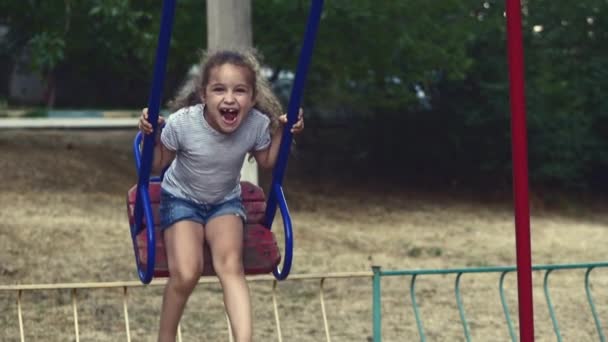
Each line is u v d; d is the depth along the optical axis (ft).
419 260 49.03
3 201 50.70
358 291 42.32
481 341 35.83
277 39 62.23
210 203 18.40
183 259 17.80
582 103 77.56
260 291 41.50
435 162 80.64
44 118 69.51
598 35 79.41
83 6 56.80
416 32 63.05
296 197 66.18
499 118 74.08
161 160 18.08
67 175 59.16
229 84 17.16
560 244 57.16
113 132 76.64
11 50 67.77
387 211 65.26
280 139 18.66
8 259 40.96
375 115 80.33
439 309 40.14
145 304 38.42
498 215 68.03
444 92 76.48
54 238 44.45
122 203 55.26
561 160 77.20
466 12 67.26
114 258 42.80
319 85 72.38
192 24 59.57
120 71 75.15
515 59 17.58
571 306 41.55
